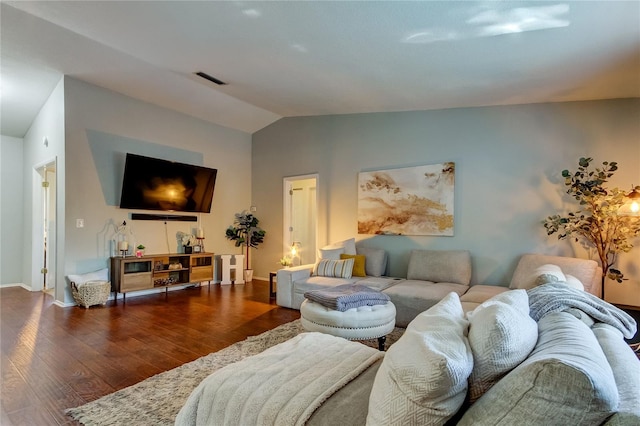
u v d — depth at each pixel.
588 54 2.42
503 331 1.01
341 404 1.25
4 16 3.11
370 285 3.96
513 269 3.91
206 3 2.41
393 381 1.00
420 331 1.18
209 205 5.82
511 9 1.98
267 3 2.29
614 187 3.34
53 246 5.29
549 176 3.71
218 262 6.12
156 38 3.16
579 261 3.25
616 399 0.77
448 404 0.93
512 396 0.83
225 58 3.42
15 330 3.43
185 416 1.43
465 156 4.22
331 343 1.87
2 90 4.47
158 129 5.31
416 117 4.59
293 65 3.35
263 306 4.43
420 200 4.53
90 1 2.69
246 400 1.31
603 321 1.53
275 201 6.29
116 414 1.96
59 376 2.44
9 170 5.76
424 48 2.62
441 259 4.13
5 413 1.98
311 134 5.72
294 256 6.16
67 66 4.07
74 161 4.39
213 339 3.20
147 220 5.16
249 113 5.84
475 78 3.14
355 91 3.96
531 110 3.81
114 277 4.71
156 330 3.45
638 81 2.89
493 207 4.03
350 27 2.45
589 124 3.50
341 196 5.30
